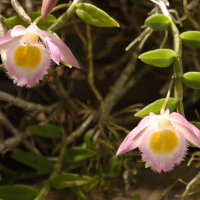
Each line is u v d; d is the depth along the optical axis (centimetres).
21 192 56
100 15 53
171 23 52
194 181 56
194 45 52
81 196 57
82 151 58
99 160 61
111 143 63
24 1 62
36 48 51
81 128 62
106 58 71
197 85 52
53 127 59
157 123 50
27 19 52
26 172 63
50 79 62
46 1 51
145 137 51
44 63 51
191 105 71
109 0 64
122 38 66
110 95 64
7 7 62
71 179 57
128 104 72
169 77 64
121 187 60
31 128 58
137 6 64
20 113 67
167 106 52
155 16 52
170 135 51
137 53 64
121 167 61
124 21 66
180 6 62
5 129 66
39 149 66
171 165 50
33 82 51
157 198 63
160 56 52
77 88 68
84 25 66
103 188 60
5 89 66
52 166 58
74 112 64
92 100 69
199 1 61
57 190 63
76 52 65
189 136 50
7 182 61
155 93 70
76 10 53
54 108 63
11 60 50
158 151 50
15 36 50
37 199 56
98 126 62
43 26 54
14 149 64
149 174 64
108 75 70
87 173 62
